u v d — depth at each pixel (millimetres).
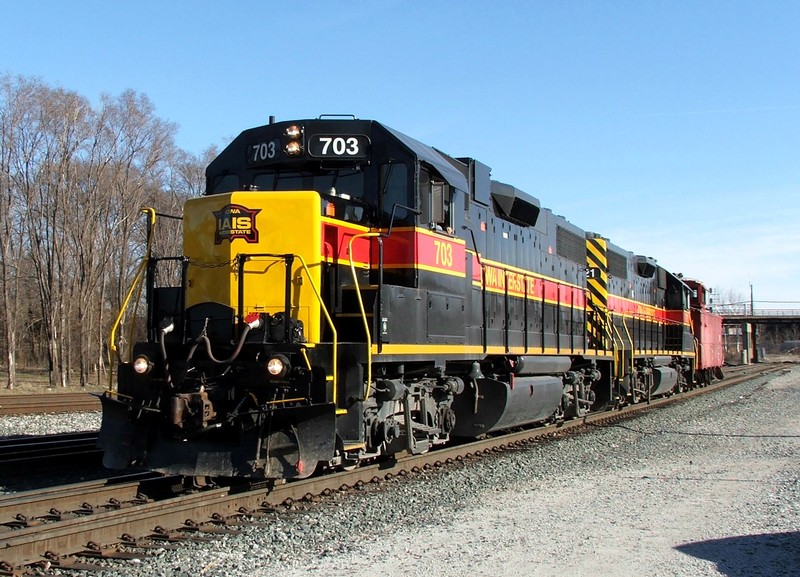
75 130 33406
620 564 6086
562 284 15891
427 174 9664
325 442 7547
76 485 8164
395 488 8984
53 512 7105
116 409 8180
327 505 7980
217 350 8172
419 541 6688
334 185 9422
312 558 6133
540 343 14414
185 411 7664
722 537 7004
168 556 6082
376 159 9344
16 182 33312
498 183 13016
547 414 14562
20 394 24094
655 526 7387
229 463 7762
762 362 75812
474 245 11422
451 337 10234
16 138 32844
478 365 11758
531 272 14250
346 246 8891
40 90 33094
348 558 6121
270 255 8109
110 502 7695
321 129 9320
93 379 36375
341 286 8695
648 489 9328
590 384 17469
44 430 14180
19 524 6672
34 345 48719
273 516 7422
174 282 34406
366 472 9320
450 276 10227
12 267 35938
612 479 10039
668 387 24688
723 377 37500
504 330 12570
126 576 5629
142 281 8773
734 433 15445
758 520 7695
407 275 9164
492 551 6391
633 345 21672
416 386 9852
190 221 8719
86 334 35406
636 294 22719
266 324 8070
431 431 10172
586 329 17109
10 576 5434
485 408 11906
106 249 34688
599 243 18828
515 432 13977
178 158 41500
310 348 7879
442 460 10992
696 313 31297
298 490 8281
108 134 34625
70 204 34281
